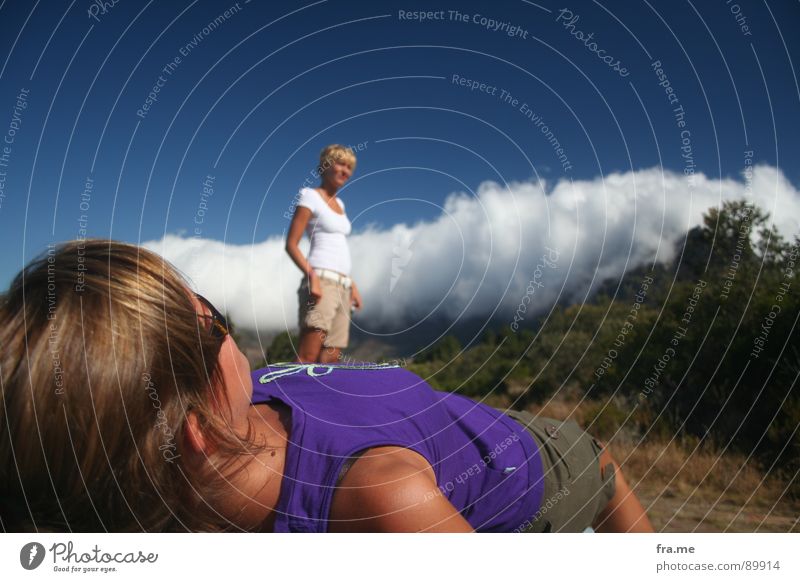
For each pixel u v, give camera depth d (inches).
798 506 106.6
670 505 112.9
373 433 34.3
